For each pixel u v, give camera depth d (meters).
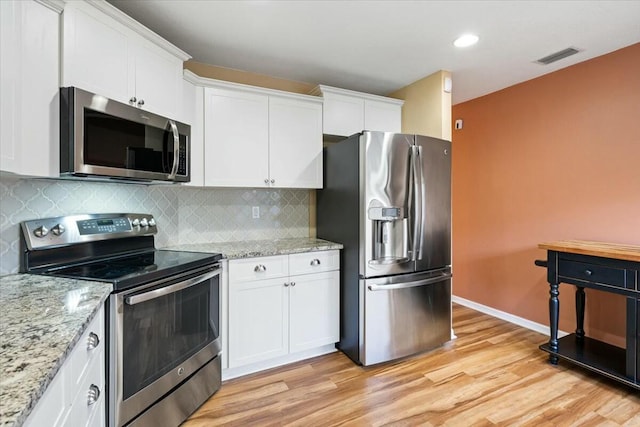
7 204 1.54
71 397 0.93
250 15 2.03
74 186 1.86
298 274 2.45
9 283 1.39
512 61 2.68
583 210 2.70
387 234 2.45
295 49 2.48
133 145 1.73
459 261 3.89
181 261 1.84
